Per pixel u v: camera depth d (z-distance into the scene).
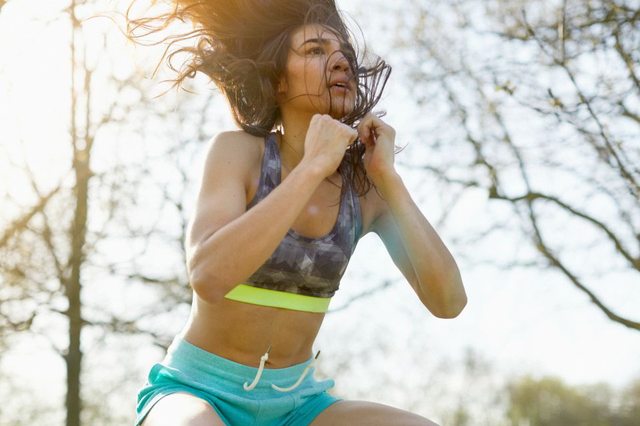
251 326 2.12
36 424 10.03
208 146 2.16
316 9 2.26
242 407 2.14
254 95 2.25
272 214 1.90
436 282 2.22
